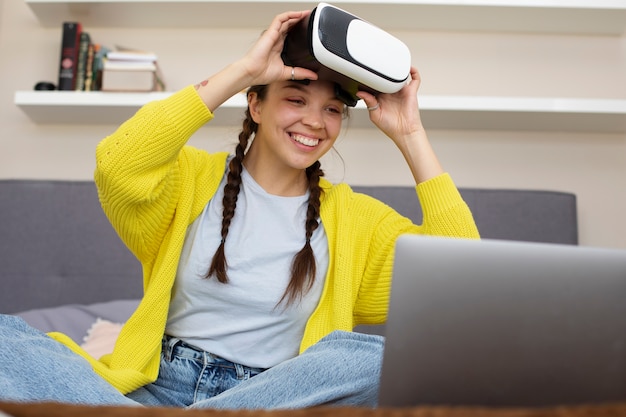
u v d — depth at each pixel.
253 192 1.65
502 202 2.74
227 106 2.69
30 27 3.01
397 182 2.92
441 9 2.77
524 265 0.85
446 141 2.95
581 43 2.98
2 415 0.70
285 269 1.59
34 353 1.11
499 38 2.98
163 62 2.97
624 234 2.92
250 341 1.55
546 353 0.84
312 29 1.43
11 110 2.97
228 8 2.80
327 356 1.23
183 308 1.58
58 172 2.95
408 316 0.87
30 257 2.70
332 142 1.62
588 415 0.71
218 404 1.19
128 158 1.47
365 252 1.71
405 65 1.53
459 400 0.86
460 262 0.86
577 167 2.94
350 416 0.72
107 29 2.97
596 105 2.71
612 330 0.83
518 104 2.71
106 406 0.74
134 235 1.59
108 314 2.42
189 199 1.61
